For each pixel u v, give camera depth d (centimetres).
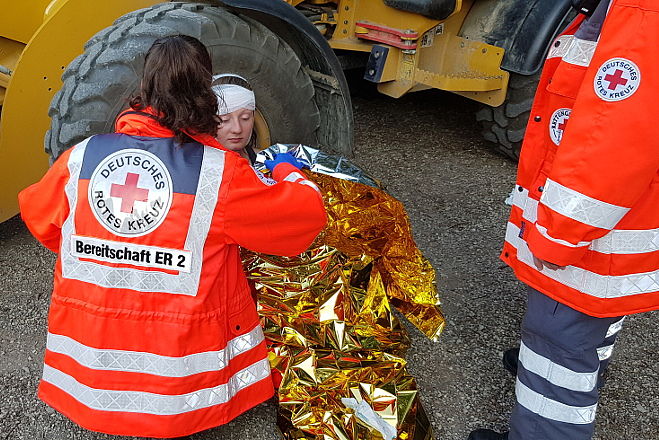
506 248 209
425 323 261
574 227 157
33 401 250
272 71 303
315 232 199
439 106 538
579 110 152
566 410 194
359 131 485
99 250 183
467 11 429
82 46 297
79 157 182
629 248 171
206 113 179
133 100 186
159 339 188
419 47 404
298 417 227
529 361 199
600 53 149
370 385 235
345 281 247
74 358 195
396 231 265
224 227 183
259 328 215
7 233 358
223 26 282
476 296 315
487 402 254
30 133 302
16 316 294
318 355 238
